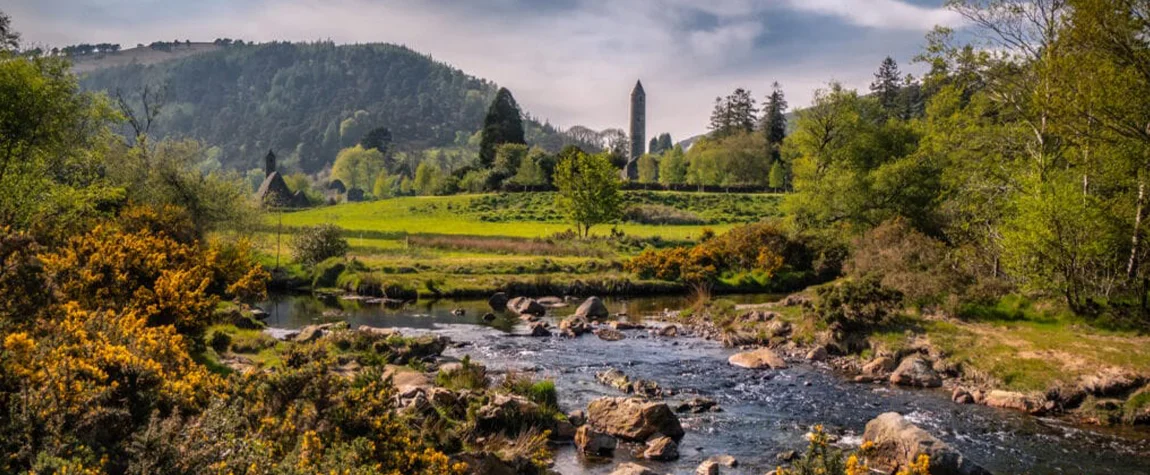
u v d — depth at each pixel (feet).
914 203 159.33
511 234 247.09
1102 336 79.41
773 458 52.44
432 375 71.10
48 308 43.39
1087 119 84.07
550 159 389.19
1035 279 88.43
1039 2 94.84
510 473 45.19
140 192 146.82
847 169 178.09
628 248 212.84
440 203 336.08
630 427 56.18
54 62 103.86
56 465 23.00
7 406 28.99
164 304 61.52
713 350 94.84
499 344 97.35
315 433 33.63
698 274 164.35
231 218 158.92
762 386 74.90
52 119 99.91
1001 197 107.34
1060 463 51.47
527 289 157.99
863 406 67.00
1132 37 80.07
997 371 73.26
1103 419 61.57
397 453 35.83
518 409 55.21
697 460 51.88
